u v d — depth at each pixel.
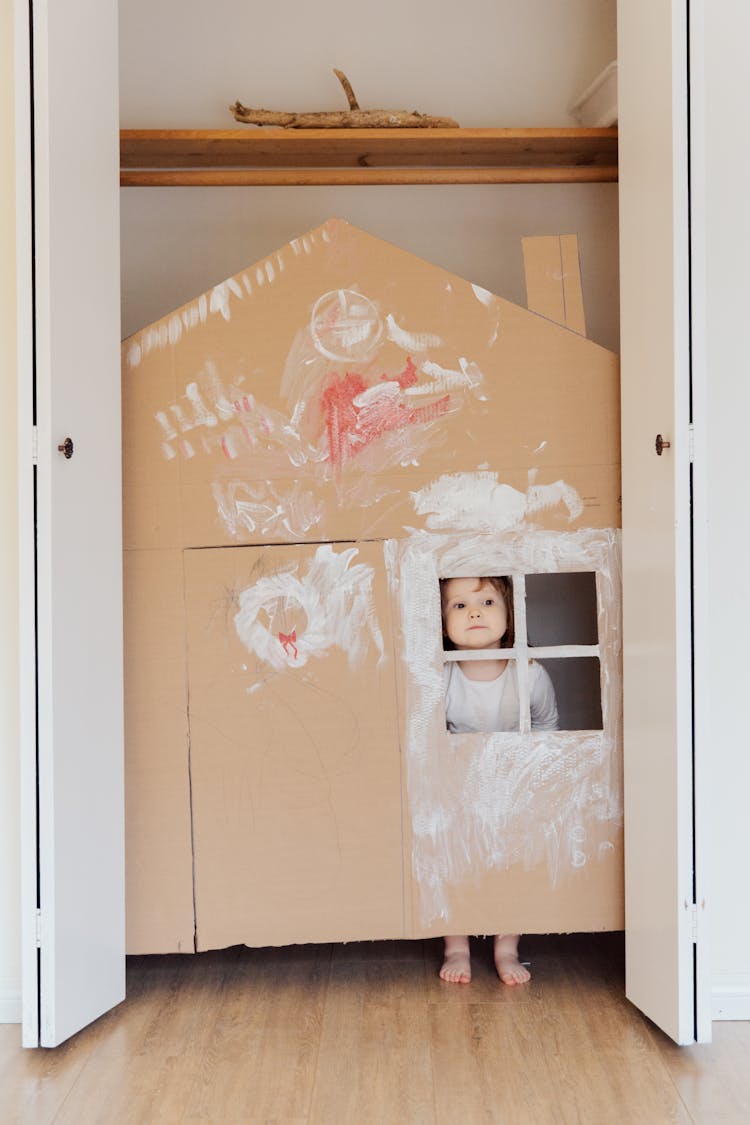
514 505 2.27
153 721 2.26
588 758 2.26
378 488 2.26
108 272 2.18
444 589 2.33
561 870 2.26
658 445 1.99
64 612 2.01
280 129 2.54
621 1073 1.91
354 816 2.25
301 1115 1.78
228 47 2.77
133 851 2.26
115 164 2.22
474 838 2.26
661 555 2.01
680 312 1.93
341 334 2.26
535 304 2.32
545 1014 2.15
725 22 2.17
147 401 2.26
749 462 2.20
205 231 2.79
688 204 1.92
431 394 2.26
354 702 2.25
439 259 2.80
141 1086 1.88
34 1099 1.84
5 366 2.18
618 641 2.26
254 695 2.26
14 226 2.17
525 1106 1.80
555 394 2.27
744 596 2.20
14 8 1.96
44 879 1.97
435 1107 1.80
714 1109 1.79
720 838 2.20
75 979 2.04
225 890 2.26
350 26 2.78
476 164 2.70
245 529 2.26
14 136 2.17
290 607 2.26
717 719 2.20
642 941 2.11
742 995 2.18
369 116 2.53
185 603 2.26
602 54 2.79
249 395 2.26
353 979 2.34
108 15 2.19
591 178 2.52
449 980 2.31
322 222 2.79
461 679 2.33
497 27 2.79
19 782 2.19
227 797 2.26
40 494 1.96
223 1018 2.14
